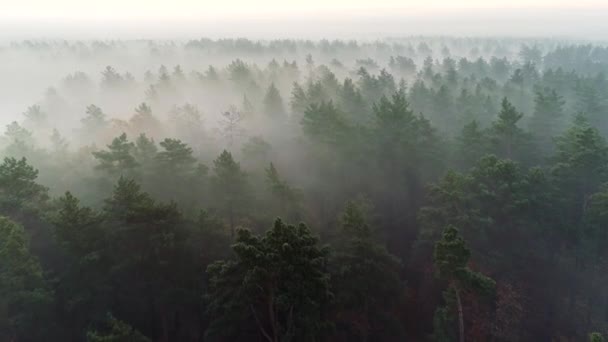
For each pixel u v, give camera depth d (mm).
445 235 23578
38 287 24906
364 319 28125
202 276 28781
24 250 23625
